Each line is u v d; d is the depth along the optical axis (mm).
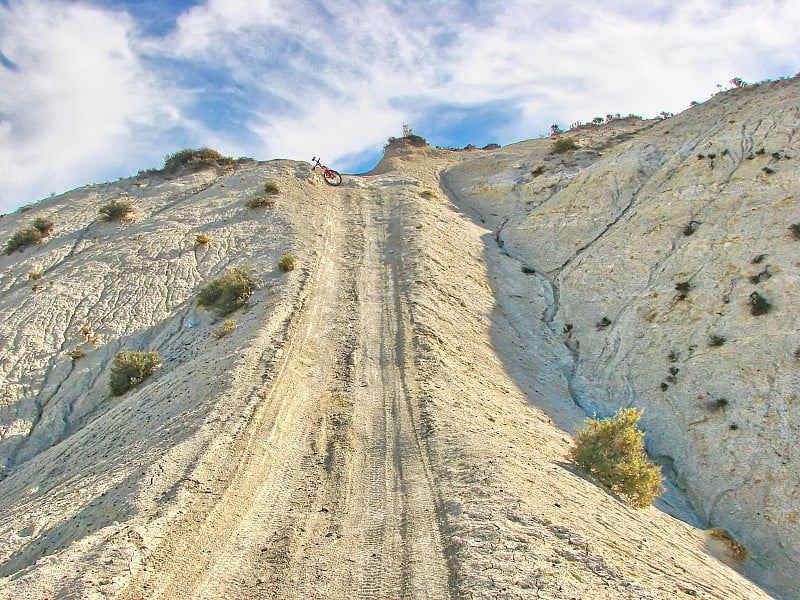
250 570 8125
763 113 26203
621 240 24547
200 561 8289
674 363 18172
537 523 8406
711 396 16531
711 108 31828
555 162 38281
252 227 31766
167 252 29172
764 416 15188
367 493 10508
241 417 13180
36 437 18703
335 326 19859
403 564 8078
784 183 21125
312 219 32562
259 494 10414
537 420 15586
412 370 16203
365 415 13883
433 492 10117
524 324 23375
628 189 28266
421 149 54438
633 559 8203
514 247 30031
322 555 8484
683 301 19734
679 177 25266
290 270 25125
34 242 33625
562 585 6863
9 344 22516
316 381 15875
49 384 20922
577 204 29578
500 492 9406
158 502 9766
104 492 11008
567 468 12109
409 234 28984
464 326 20938
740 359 16797
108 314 24500
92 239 33281
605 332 21219
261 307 21734
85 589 7195
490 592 6938
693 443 15852
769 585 11836
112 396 19953
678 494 14945
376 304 21906
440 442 11984
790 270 18016
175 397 15953
